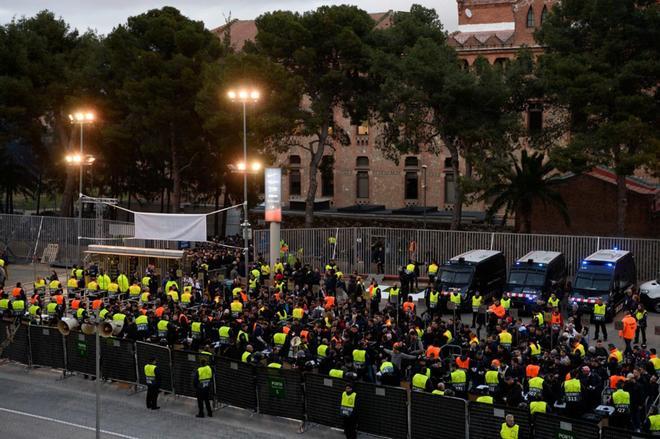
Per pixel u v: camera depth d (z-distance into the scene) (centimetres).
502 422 2139
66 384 2973
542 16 6756
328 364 2625
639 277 4338
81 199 4706
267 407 2552
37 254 5678
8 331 3209
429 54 5116
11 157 7550
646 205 5219
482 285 4069
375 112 5916
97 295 3894
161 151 6384
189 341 3044
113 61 6362
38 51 6544
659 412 2395
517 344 2886
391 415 2320
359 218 6969
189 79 5972
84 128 6644
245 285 4222
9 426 2516
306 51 5500
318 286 4022
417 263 4488
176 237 4253
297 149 7681
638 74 4462
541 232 5431
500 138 4997
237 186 6925
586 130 4806
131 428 2491
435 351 2634
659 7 4653
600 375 2427
